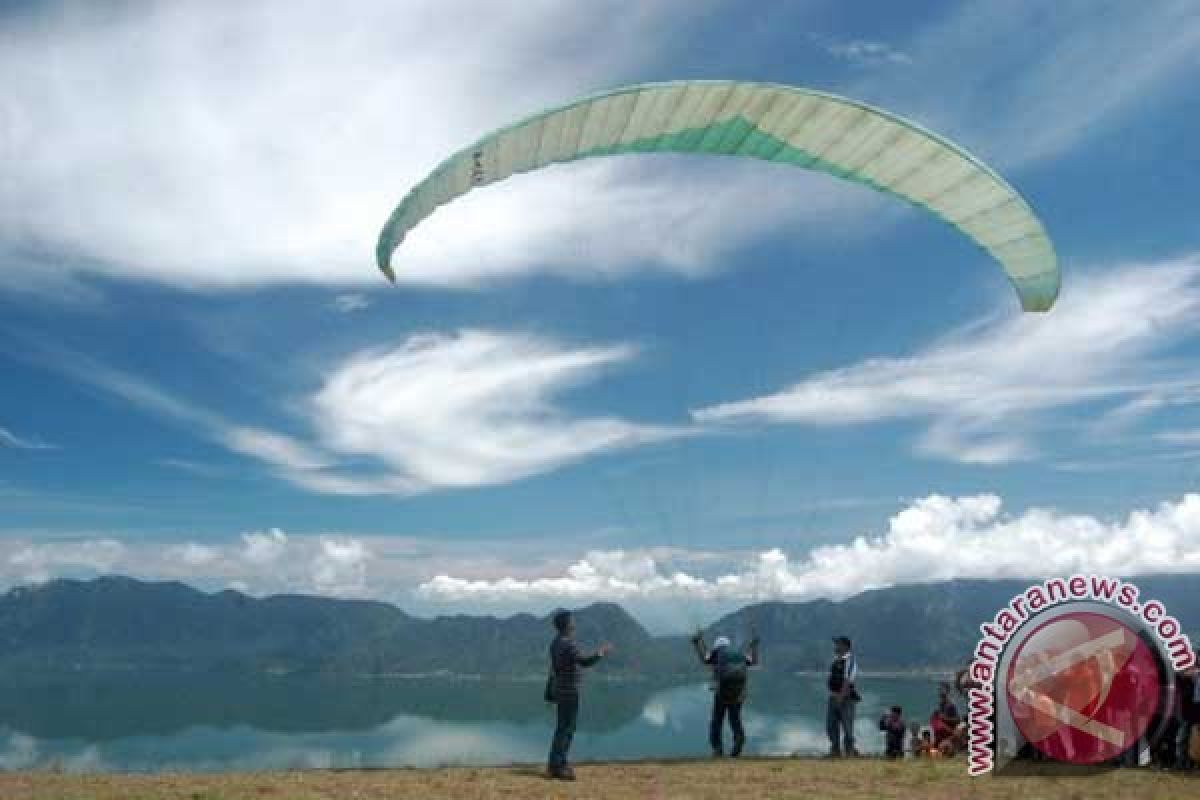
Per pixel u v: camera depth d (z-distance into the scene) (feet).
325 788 49.88
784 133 67.41
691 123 66.23
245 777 54.08
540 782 52.21
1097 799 47.11
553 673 54.39
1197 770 53.52
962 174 65.62
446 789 49.70
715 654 65.92
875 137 65.62
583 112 62.44
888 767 57.77
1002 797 47.88
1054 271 70.13
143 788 49.55
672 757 67.72
